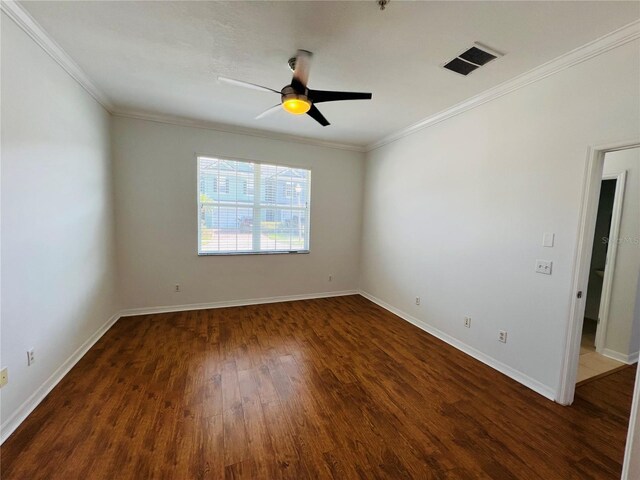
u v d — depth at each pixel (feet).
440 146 10.88
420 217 11.97
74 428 5.77
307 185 15.25
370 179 15.75
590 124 6.43
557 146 7.09
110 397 6.78
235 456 5.24
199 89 9.24
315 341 10.31
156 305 12.62
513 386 7.75
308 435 5.81
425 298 11.67
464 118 9.79
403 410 6.65
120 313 12.05
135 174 11.76
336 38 6.40
